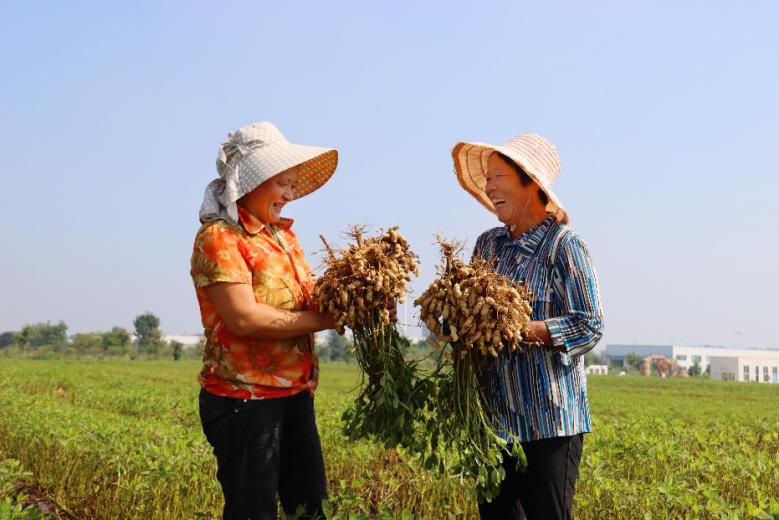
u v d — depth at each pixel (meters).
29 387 26.66
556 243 3.97
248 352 3.76
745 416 22.30
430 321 3.73
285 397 3.88
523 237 4.10
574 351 3.83
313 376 4.05
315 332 3.88
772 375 126.31
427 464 3.92
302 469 4.01
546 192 3.96
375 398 4.00
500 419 3.94
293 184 4.26
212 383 3.81
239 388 3.74
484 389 4.00
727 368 126.62
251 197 3.93
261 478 3.74
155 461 7.24
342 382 41.38
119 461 7.43
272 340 3.81
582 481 6.66
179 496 6.68
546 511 3.90
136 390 23.33
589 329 3.84
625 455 8.27
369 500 6.73
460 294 3.60
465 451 3.76
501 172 4.14
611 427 11.78
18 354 98.81
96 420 11.47
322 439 9.53
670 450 8.20
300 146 4.02
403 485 6.98
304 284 4.03
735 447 9.45
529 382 3.89
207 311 3.83
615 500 5.98
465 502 6.43
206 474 7.55
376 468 8.12
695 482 7.39
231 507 3.75
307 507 4.03
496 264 4.23
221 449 3.79
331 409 14.67
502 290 3.62
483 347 3.62
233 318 3.64
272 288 3.81
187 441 8.24
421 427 4.03
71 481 7.68
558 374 3.89
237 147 3.87
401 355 3.95
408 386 3.96
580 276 3.88
